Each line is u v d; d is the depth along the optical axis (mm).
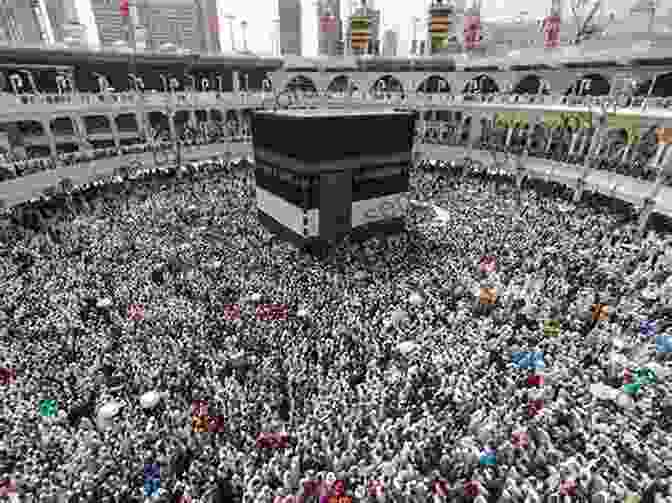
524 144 42188
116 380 14008
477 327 16359
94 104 36562
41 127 45031
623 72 41438
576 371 13805
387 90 60875
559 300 17906
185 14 149750
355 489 10398
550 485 10008
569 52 46406
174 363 14633
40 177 30125
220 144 44781
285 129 23969
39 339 15641
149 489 10508
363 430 12086
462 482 10281
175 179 36188
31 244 23016
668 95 40812
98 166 34906
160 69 52406
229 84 57531
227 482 10789
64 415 12430
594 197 29875
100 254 22141
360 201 25984
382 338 15969
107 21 142125
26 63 43750
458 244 23984
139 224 26281
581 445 11211
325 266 22047
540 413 11969
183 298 18469
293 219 25141
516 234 24547
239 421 12484
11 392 13125
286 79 56219
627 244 23016
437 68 55781
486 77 51281
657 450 10898
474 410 12617
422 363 14398
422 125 48500
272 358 14953
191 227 26391
